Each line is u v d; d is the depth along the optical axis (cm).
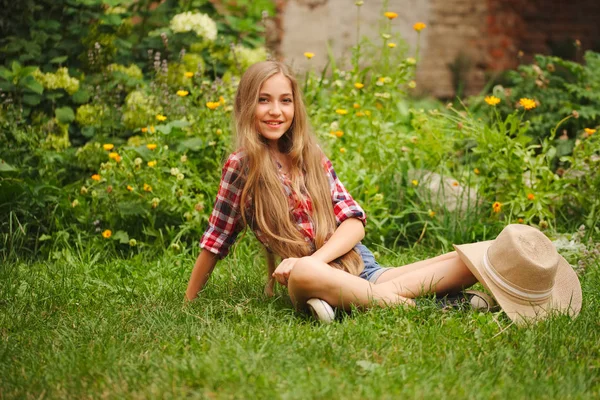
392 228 479
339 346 280
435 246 475
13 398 246
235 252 431
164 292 371
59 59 559
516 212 474
